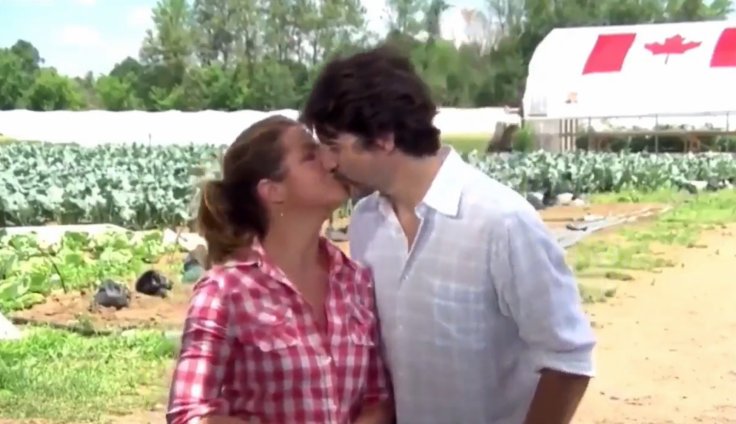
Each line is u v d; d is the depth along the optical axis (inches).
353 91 122.3
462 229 126.3
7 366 354.9
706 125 2085.4
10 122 2578.7
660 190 1275.8
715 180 1363.2
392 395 135.1
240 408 125.8
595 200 1171.9
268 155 126.3
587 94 2022.6
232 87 3870.6
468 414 130.8
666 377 370.3
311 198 127.0
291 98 3848.4
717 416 324.2
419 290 128.6
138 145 2052.2
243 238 128.0
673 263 642.2
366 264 134.2
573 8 3850.9
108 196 847.7
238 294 124.4
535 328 125.6
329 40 4092.0
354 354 128.6
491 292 127.1
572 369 125.3
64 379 343.3
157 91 3993.6
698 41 2027.6
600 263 629.9
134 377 349.7
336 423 126.3
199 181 134.1
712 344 421.7
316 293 129.7
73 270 576.4
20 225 832.9
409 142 124.1
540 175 1157.1
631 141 2155.5
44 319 462.0
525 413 132.3
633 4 3895.2
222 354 124.3
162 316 468.8
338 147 124.9
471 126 2610.7
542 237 126.0
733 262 652.1
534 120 2069.4
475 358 128.5
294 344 124.3
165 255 661.9
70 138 2544.3
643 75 2015.3
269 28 4106.8
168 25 4067.4
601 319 469.7
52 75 4114.2
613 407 331.9
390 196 130.4
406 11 3887.8
